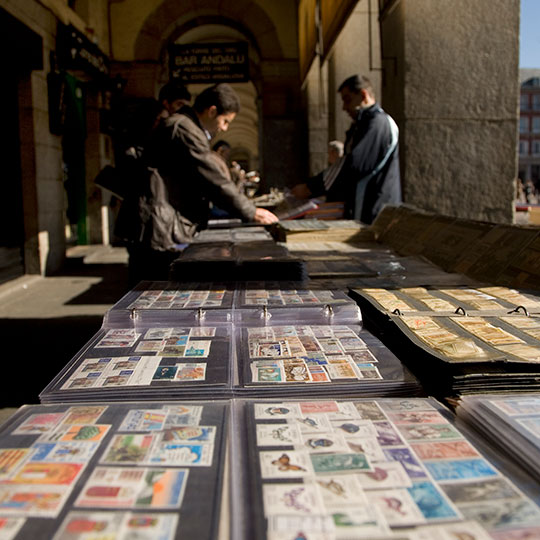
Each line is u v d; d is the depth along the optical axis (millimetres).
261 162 14750
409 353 1217
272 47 13539
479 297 1645
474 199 4785
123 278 7891
